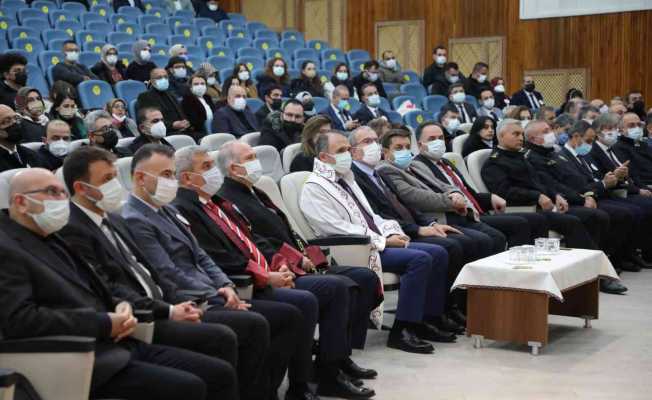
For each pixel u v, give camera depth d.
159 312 3.13
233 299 3.50
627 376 4.21
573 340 4.92
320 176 4.78
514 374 4.24
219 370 2.94
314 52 12.80
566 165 7.00
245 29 13.27
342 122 9.08
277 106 8.45
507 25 14.02
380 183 5.33
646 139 9.12
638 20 13.07
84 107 8.24
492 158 6.38
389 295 6.20
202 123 8.32
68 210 2.83
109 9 12.38
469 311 4.75
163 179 3.51
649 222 7.23
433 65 12.39
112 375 2.71
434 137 5.84
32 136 6.29
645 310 5.69
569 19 13.55
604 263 5.19
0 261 2.62
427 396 3.88
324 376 3.92
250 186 4.32
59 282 2.75
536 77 13.84
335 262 4.49
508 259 4.89
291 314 3.57
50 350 2.47
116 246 3.23
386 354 4.60
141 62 9.55
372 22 15.11
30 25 10.67
